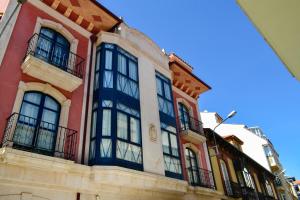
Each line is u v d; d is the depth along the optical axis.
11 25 8.57
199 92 17.77
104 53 11.02
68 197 7.57
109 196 8.61
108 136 9.01
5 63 7.88
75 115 9.20
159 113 12.19
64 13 10.83
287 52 2.62
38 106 8.32
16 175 6.59
